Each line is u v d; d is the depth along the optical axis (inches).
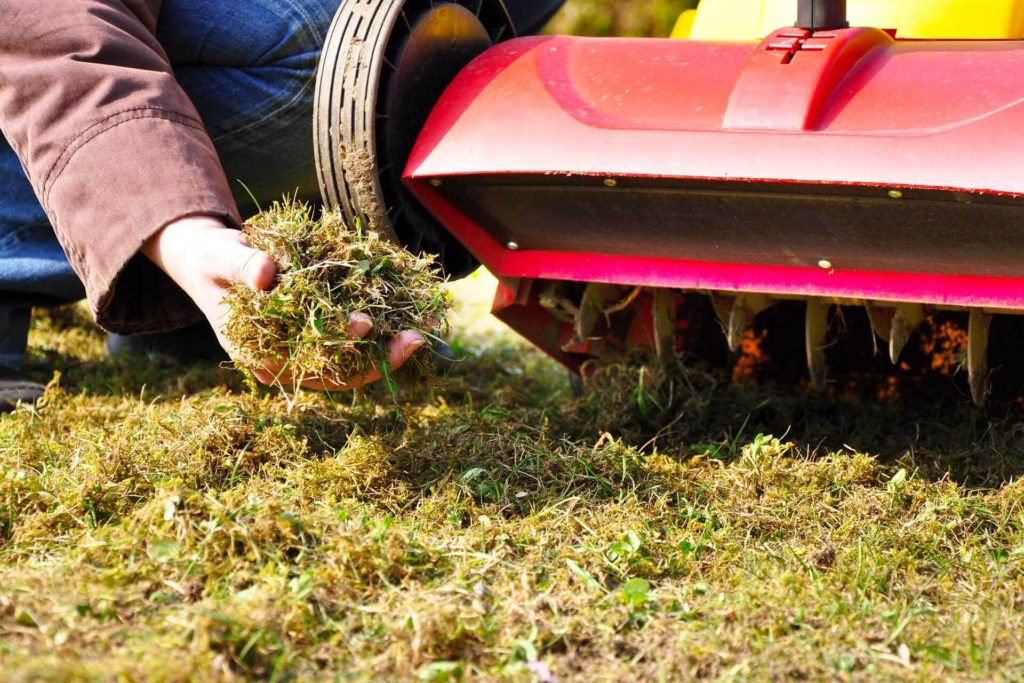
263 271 71.5
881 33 88.0
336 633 59.8
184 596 62.6
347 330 71.9
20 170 103.2
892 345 90.4
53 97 80.9
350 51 88.8
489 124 87.1
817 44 82.8
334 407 94.7
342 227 77.8
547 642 59.7
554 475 81.9
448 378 122.1
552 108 85.8
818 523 77.0
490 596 64.7
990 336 99.3
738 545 72.6
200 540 66.6
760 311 98.9
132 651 56.0
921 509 79.2
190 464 80.7
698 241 88.0
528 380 126.0
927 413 100.0
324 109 89.6
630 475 82.8
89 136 79.6
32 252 105.6
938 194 76.2
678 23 118.0
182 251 75.9
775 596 64.7
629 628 62.1
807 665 57.6
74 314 149.2
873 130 77.7
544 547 71.6
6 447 86.9
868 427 97.3
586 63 89.4
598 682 56.5
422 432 88.6
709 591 66.5
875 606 64.7
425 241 97.7
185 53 106.7
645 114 83.7
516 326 104.1
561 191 87.4
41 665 53.2
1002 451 88.7
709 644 59.5
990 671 57.8
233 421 86.7
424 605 61.3
